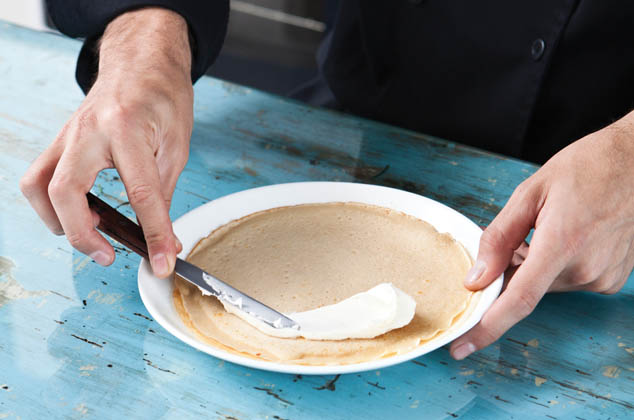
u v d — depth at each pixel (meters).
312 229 0.74
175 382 0.58
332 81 1.39
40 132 0.99
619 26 1.12
